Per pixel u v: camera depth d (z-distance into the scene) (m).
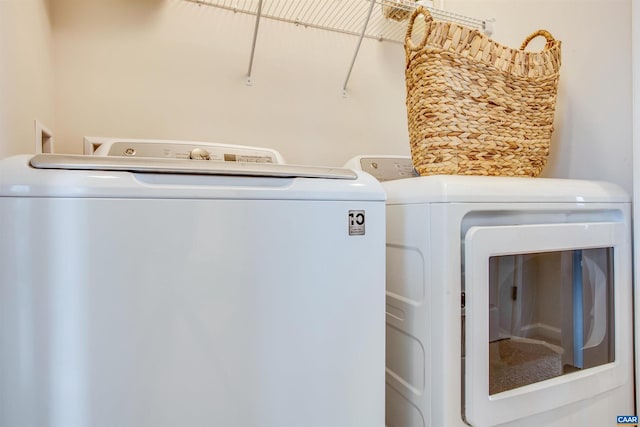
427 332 0.82
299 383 0.67
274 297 0.65
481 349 0.77
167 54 1.42
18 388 0.52
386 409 0.99
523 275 0.91
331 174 0.73
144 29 1.38
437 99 0.93
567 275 0.97
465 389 0.77
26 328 0.53
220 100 1.50
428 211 0.82
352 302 0.72
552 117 1.08
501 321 0.88
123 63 1.35
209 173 0.62
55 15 1.24
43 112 1.10
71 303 0.54
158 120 1.40
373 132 1.82
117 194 0.56
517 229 0.81
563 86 1.26
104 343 0.55
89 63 1.30
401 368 0.92
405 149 1.89
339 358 0.71
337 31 1.72
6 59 0.78
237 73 1.54
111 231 0.56
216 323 0.61
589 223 0.94
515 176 1.02
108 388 0.56
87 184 0.55
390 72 1.86
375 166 1.39
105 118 1.32
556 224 0.88
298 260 0.67
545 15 1.32
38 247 0.53
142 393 0.57
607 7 1.12
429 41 0.94
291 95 1.64
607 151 1.13
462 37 0.94
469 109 0.95
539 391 0.84
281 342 0.66
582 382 0.90
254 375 0.64
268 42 1.59
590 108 1.17
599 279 1.00
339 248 0.71
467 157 0.95
